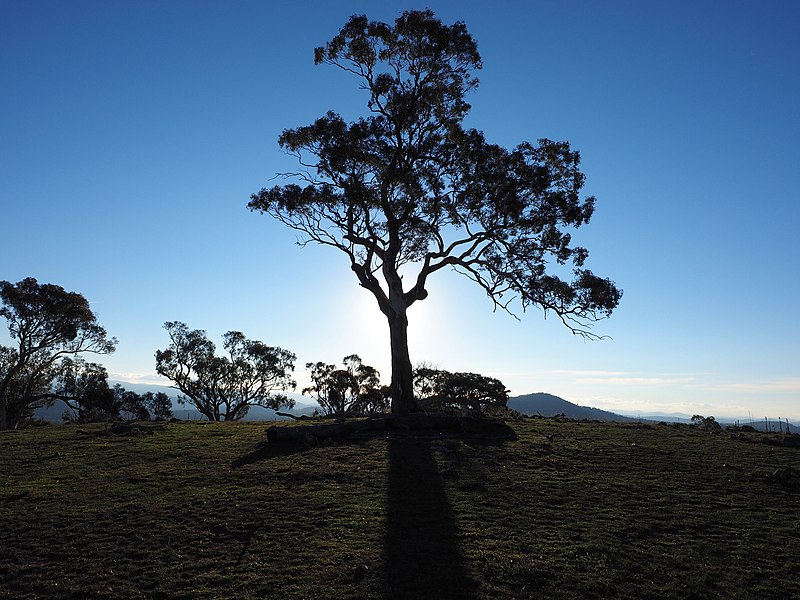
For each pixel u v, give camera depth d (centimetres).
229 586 1148
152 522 1507
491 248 3378
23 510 1622
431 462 2050
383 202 3152
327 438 2459
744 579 1187
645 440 2552
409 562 1228
